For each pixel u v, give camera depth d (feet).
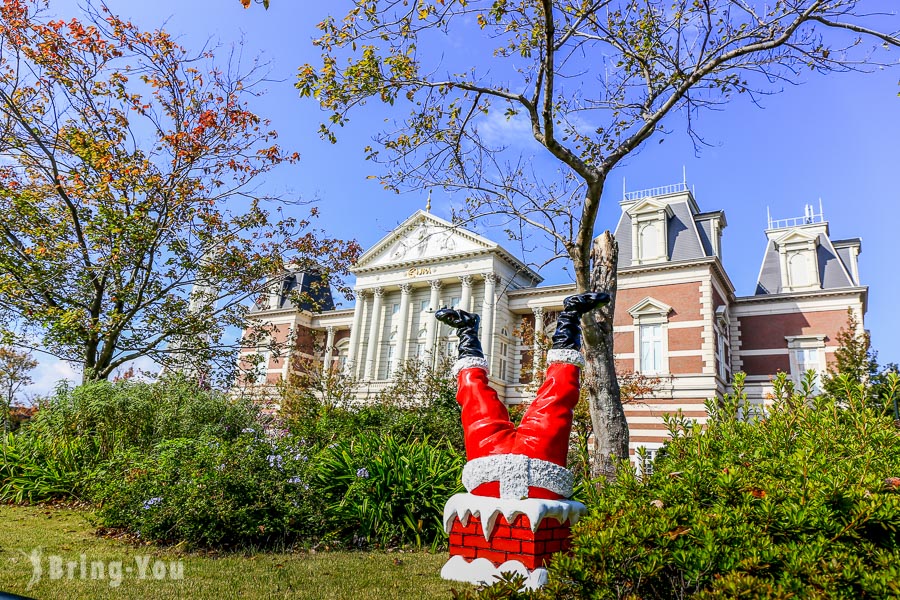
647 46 37.35
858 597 9.64
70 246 49.08
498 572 17.34
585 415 60.13
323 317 150.00
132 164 49.03
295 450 31.76
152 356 54.70
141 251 49.83
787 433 17.79
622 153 35.68
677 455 17.69
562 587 10.81
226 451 27.58
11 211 48.47
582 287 37.14
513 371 122.31
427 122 39.78
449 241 128.16
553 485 17.90
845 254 109.29
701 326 96.89
